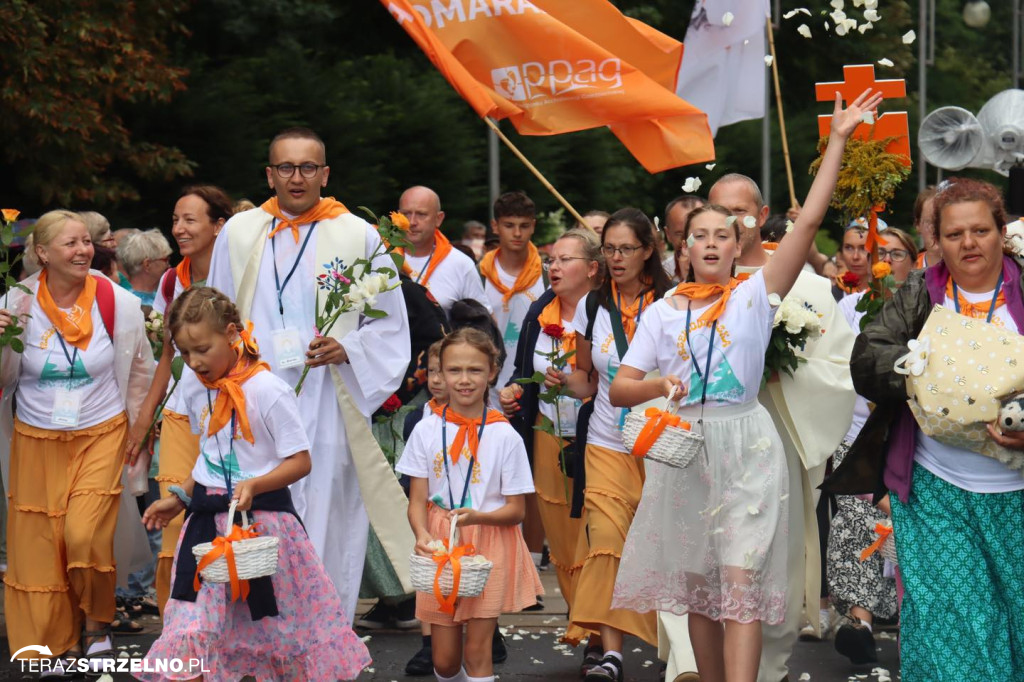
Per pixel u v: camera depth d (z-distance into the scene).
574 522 9.36
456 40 11.09
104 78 20.53
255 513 6.77
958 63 48.69
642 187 36.53
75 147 20.27
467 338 7.72
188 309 6.67
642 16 33.03
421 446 7.77
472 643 7.54
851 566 9.07
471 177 29.17
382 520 8.77
